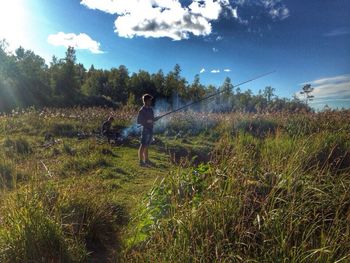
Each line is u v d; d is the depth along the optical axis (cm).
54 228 364
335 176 444
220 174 406
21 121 1444
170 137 1309
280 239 315
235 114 1463
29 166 626
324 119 1221
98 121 1493
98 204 468
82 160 814
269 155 522
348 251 302
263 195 382
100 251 401
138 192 606
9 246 341
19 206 382
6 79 6112
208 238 324
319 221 348
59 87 6831
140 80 8844
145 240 372
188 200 387
